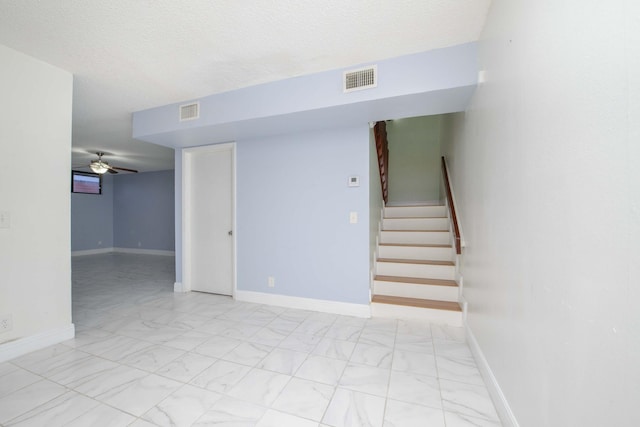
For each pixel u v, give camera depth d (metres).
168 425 1.31
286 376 1.72
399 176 5.30
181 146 3.55
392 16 1.60
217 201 3.54
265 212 3.13
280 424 1.32
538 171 0.98
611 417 0.62
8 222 1.88
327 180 2.86
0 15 1.55
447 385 1.63
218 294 3.53
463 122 2.53
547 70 0.91
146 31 1.72
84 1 1.46
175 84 2.42
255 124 2.64
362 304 2.73
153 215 7.32
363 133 2.72
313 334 2.33
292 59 2.04
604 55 0.65
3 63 1.85
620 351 0.60
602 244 0.66
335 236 2.84
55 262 2.12
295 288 3.00
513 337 1.21
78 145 4.47
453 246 3.02
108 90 2.52
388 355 1.98
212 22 1.64
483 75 1.70
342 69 2.17
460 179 2.76
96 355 1.97
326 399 1.50
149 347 2.10
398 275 3.10
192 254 3.70
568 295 0.79
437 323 2.56
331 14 1.58
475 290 2.00
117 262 6.10
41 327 2.04
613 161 0.62
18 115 1.92
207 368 1.81
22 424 1.31
